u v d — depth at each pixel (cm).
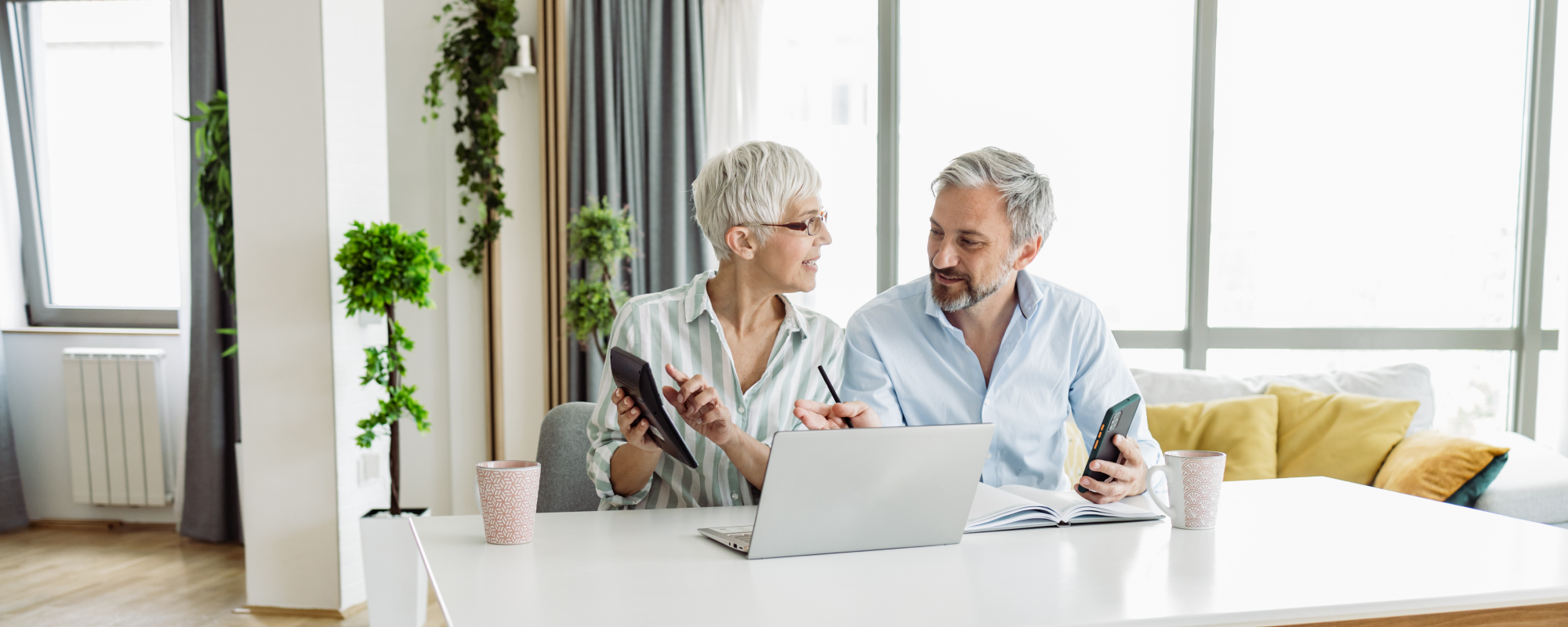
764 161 140
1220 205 402
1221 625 92
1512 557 115
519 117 409
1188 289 405
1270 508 144
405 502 419
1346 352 401
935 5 407
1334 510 142
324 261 297
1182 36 403
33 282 442
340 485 303
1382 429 308
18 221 438
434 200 412
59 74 436
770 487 107
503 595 96
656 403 114
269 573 307
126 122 438
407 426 417
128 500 426
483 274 407
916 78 409
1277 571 108
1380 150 400
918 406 179
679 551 114
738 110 400
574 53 395
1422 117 399
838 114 410
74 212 442
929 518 116
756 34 399
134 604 321
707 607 92
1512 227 400
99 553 387
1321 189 401
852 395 174
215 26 396
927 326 178
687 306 154
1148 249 407
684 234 394
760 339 156
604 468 144
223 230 349
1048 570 107
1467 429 402
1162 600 96
